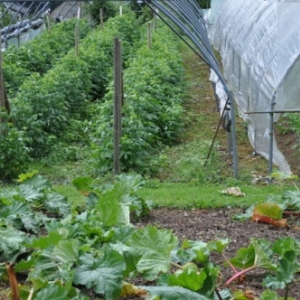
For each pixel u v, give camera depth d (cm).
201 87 1973
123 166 1097
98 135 1198
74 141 1387
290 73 1167
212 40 2791
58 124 1376
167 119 1368
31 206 695
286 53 1195
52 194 719
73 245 485
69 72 1655
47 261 486
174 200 847
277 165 1158
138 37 2620
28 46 2162
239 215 736
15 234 554
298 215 735
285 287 471
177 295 385
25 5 2984
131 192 732
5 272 512
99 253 491
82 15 3631
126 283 473
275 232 675
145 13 3425
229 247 618
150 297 418
